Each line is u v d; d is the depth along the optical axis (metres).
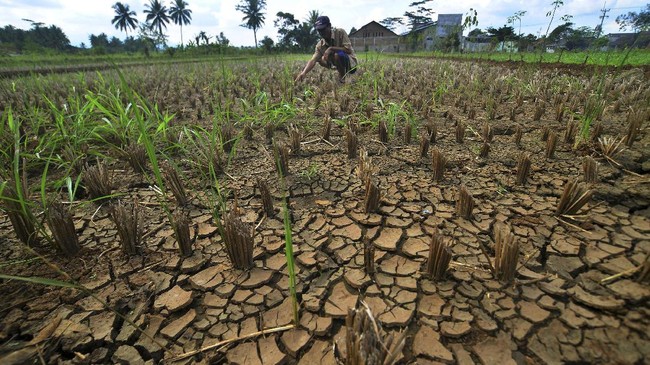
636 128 2.49
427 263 1.42
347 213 1.92
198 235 1.74
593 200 1.89
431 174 2.36
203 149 2.48
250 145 3.05
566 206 1.74
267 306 1.31
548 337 1.11
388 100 4.69
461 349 1.10
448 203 1.97
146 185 2.32
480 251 1.55
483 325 1.17
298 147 2.80
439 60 12.52
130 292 1.37
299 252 1.61
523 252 1.51
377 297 1.33
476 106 4.26
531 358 1.05
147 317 1.27
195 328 1.22
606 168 2.26
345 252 1.60
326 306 1.30
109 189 2.12
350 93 5.28
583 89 4.57
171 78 7.79
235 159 2.73
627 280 1.31
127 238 1.55
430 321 1.21
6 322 1.22
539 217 1.77
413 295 1.33
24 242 1.60
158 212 1.96
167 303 1.33
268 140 3.18
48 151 2.73
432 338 1.14
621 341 1.07
